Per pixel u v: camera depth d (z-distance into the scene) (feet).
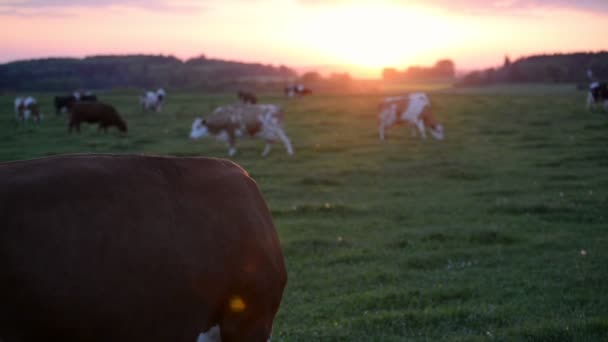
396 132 92.02
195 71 578.66
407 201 44.60
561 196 43.70
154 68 567.59
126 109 151.43
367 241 33.65
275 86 353.10
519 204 40.88
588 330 19.56
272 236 12.22
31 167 9.94
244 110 69.51
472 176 54.13
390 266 28.76
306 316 22.36
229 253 10.99
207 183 11.47
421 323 21.12
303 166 61.87
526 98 161.99
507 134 83.76
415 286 25.49
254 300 11.51
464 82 406.82
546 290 24.41
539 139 77.41
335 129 95.20
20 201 9.27
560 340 19.08
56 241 9.16
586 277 25.62
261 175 56.85
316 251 31.78
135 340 9.70
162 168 11.12
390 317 21.47
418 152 70.13
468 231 34.14
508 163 60.29
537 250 30.78
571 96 180.86
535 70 384.47
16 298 8.71
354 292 25.23
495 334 19.61
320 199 46.44
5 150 73.10
